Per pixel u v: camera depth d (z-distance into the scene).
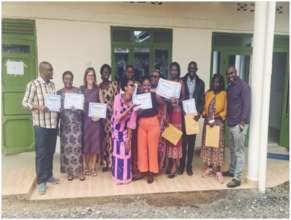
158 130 4.37
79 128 4.41
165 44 5.92
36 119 3.93
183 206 3.81
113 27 5.66
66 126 4.36
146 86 4.36
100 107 4.38
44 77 3.93
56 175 4.68
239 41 6.22
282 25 6.27
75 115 4.35
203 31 5.99
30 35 5.41
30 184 4.21
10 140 5.60
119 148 4.34
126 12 5.64
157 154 4.44
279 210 3.76
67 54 5.55
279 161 5.63
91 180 4.51
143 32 5.80
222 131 4.48
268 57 4.05
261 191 4.24
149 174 4.43
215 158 4.52
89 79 4.42
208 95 4.53
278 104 7.21
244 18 6.09
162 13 5.77
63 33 5.49
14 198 3.87
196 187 4.34
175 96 4.39
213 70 6.21
